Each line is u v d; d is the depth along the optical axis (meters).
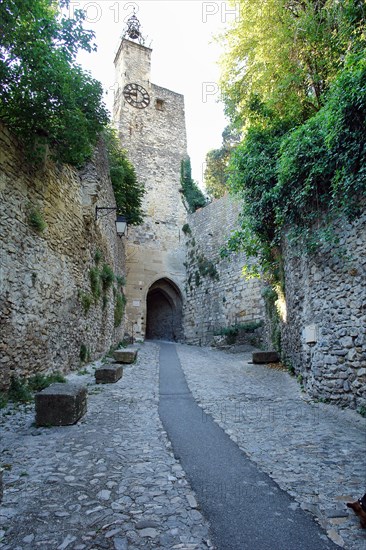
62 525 2.24
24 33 4.47
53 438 3.92
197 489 2.81
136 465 3.26
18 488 2.73
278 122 8.09
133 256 22.88
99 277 10.54
